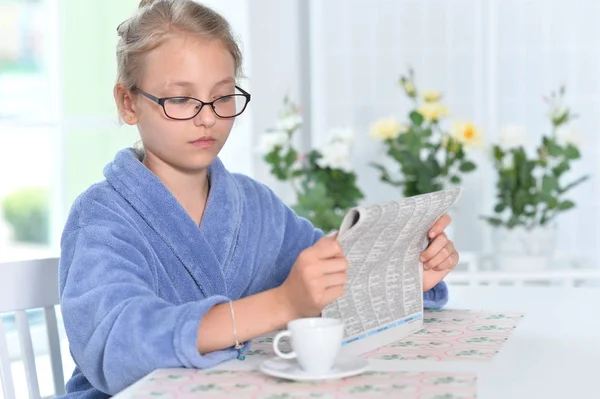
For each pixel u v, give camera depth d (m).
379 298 1.23
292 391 0.99
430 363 1.11
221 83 1.31
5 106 3.46
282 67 3.07
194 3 1.33
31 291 1.43
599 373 1.06
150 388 1.01
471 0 2.94
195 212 1.44
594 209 2.92
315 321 1.07
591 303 1.53
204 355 1.11
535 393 0.98
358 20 2.98
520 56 2.93
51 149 3.08
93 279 1.19
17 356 3.05
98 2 3.11
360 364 1.06
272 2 3.04
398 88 2.99
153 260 1.31
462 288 1.69
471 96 2.96
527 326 1.33
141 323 1.11
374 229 1.14
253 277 1.52
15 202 3.57
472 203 2.94
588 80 2.90
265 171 3.05
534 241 2.60
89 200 1.32
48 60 3.16
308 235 1.61
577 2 2.89
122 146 3.13
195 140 1.30
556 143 2.67
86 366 1.18
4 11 3.60
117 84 1.39
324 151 2.76
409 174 2.73
